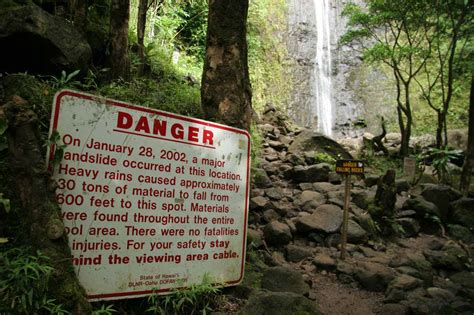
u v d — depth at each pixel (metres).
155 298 2.48
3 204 2.06
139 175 2.47
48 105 2.66
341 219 4.68
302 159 7.47
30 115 2.09
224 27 3.79
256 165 6.58
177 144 2.70
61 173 2.16
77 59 3.80
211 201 2.89
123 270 2.33
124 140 2.42
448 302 3.31
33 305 1.87
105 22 5.55
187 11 9.98
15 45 3.46
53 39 3.57
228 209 3.01
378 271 3.70
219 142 2.99
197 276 2.72
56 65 3.67
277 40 13.40
